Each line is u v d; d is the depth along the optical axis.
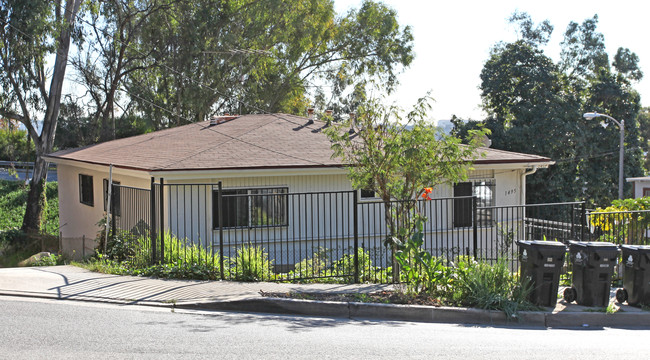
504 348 6.68
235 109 37.84
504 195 17.69
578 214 13.91
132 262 11.88
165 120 36.22
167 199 14.14
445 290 9.32
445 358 6.12
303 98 46.38
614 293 10.11
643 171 36.47
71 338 6.52
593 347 6.86
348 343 6.68
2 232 24.62
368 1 42.72
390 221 10.34
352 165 10.45
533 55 35.62
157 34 33.97
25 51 26.14
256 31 36.72
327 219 15.66
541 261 8.92
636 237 11.55
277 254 15.09
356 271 10.51
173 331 7.01
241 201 14.73
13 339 6.41
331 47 44.12
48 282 10.03
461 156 10.09
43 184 28.62
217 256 11.50
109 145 21.09
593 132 35.25
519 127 33.88
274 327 7.46
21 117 28.16
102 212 18.25
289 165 14.59
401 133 10.00
